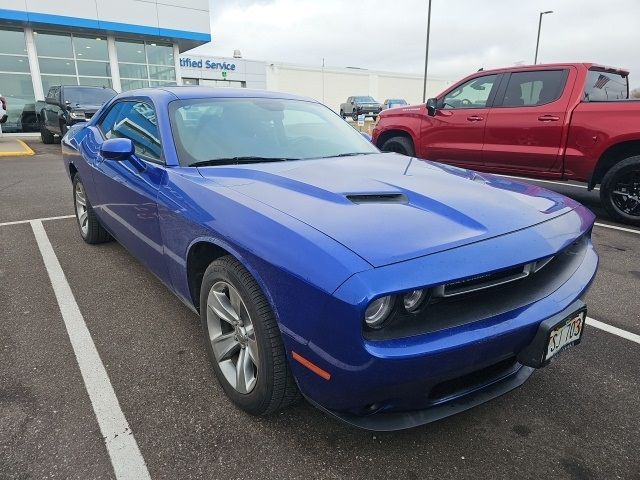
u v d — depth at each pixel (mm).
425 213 1948
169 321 3002
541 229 1974
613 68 6109
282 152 2900
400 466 1865
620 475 1834
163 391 2307
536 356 1809
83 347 2693
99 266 3910
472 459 1908
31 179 8023
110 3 16156
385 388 1581
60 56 16438
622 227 5434
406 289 1515
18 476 1782
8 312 3098
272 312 1841
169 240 2516
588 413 2195
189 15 17891
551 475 1831
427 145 7211
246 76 41125
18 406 2180
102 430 2033
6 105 14586
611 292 3617
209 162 2654
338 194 2078
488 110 6395
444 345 1576
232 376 2188
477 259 1685
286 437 2008
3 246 4418
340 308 1509
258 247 1800
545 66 5945
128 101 3529
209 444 1962
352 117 33188
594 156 5473
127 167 3000
